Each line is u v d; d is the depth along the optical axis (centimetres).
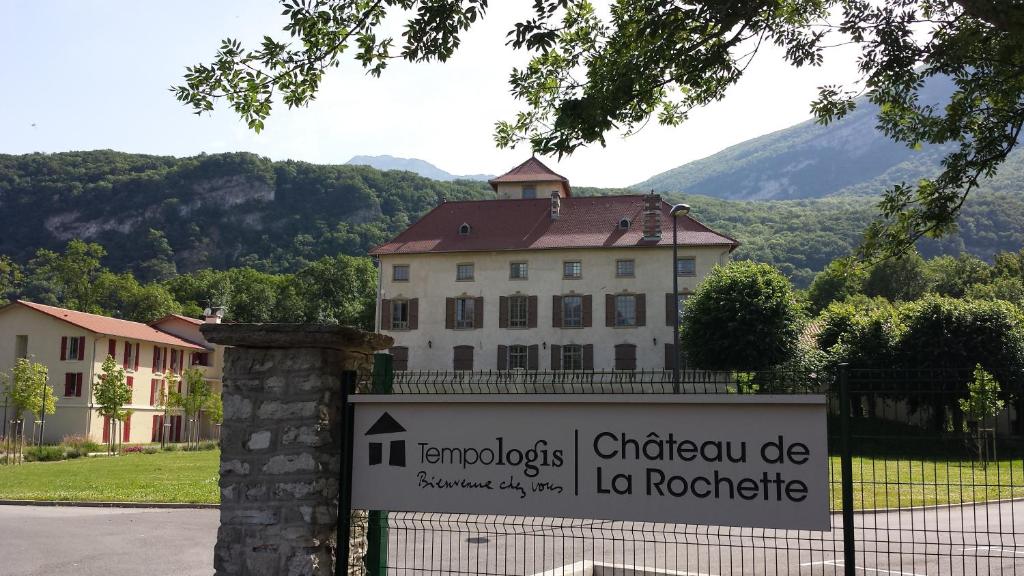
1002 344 3947
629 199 5584
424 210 14850
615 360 5100
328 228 14412
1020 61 952
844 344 4475
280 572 609
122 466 3130
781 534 1265
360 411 645
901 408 591
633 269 5181
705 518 568
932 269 8288
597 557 1073
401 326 5425
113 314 9112
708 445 573
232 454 633
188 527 1436
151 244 14438
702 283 4538
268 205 15175
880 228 1129
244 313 9394
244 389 639
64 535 1331
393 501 629
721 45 972
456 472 619
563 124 966
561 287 5253
